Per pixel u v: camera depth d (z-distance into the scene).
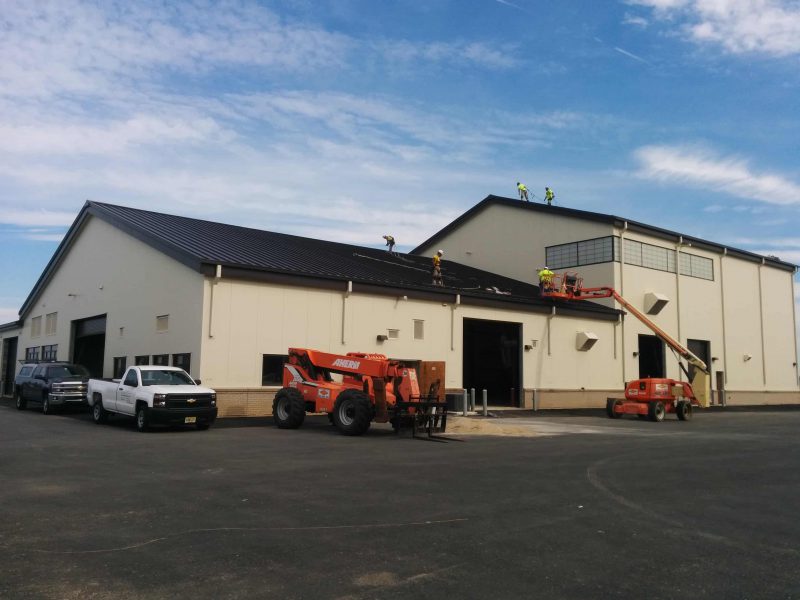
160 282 25.41
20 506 8.30
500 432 19.53
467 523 7.65
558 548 6.67
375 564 6.04
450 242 46.00
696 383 30.75
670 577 5.82
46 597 5.10
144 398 18.06
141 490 9.39
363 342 25.88
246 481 10.20
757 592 5.47
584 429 21.69
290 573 5.75
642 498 9.36
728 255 43.84
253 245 29.06
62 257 36.44
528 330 32.16
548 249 39.78
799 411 38.28
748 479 11.25
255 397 22.97
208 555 6.24
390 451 14.32
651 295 37.41
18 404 27.75
